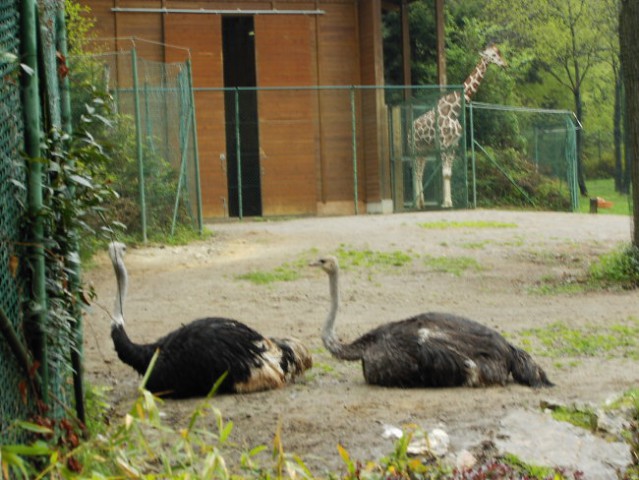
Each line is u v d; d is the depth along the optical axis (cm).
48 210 760
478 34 5278
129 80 3200
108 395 1151
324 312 1784
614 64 5272
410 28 4731
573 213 3322
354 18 3722
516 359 1149
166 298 1894
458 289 1973
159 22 3525
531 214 3234
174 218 2580
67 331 810
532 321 1636
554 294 1902
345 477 765
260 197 3638
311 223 3092
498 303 1830
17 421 663
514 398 1065
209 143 3525
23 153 738
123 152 2433
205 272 2145
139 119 2455
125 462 660
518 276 2095
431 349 1124
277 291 1961
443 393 1101
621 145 5969
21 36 758
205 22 3559
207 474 640
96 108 1025
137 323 1681
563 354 1352
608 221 2959
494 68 4962
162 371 1107
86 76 2177
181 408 1076
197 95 3522
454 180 3603
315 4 3681
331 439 936
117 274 1127
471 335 1142
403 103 3656
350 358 1181
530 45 5656
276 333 1588
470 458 838
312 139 3641
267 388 1143
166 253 2344
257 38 3619
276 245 2491
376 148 3631
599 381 1166
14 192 739
